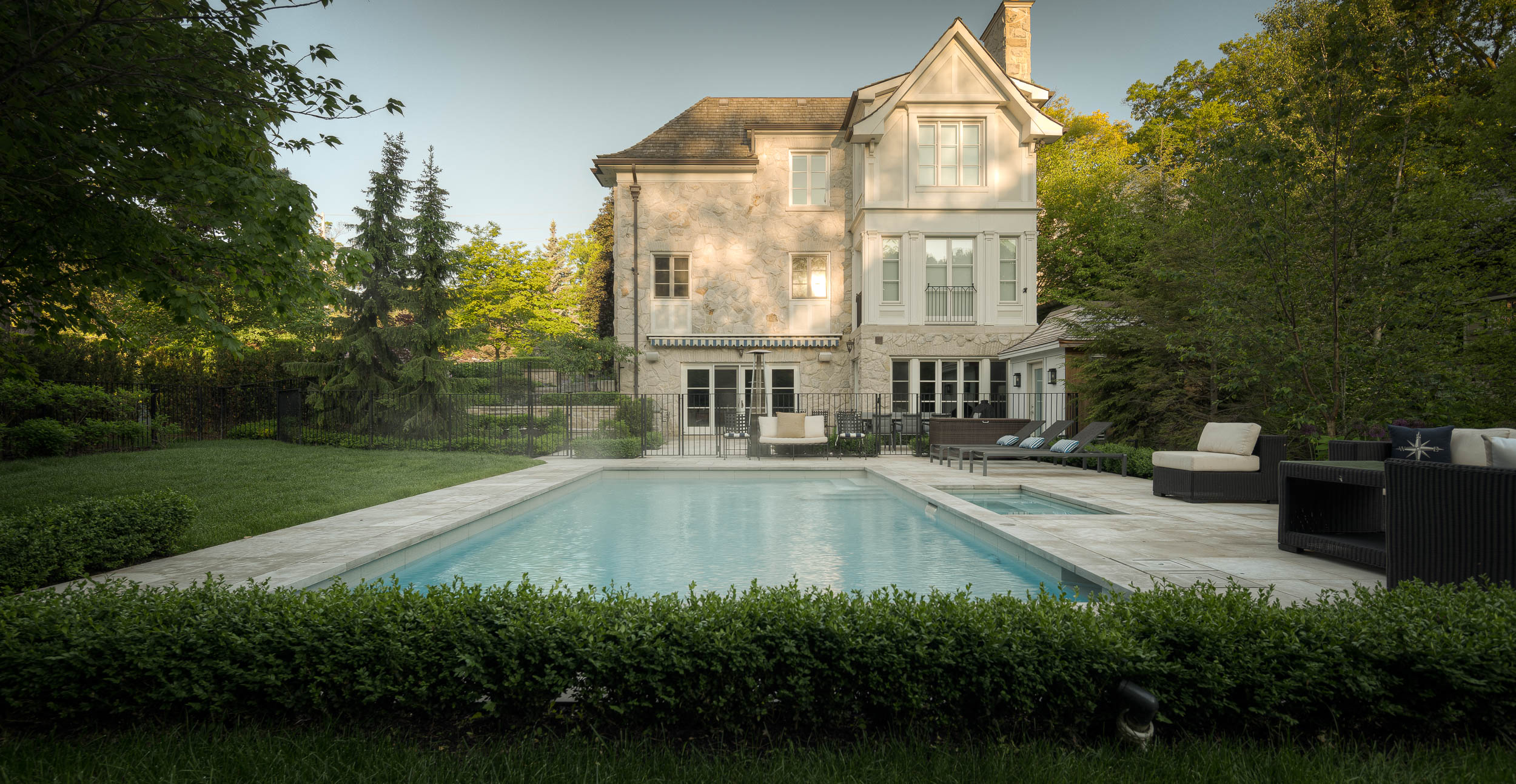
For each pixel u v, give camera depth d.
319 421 15.63
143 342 15.31
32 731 2.42
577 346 20.38
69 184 4.69
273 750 2.22
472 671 2.41
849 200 20.81
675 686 2.41
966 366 19.22
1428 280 7.87
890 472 11.63
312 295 6.65
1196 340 10.68
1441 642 2.33
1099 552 5.12
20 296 5.79
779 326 20.72
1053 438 11.88
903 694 2.39
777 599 2.69
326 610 2.58
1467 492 3.43
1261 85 9.33
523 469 12.20
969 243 19.11
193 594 2.73
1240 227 9.10
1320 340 8.13
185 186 5.02
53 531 4.02
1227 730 2.41
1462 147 9.69
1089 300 14.50
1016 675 2.33
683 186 20.73
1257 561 4.80
